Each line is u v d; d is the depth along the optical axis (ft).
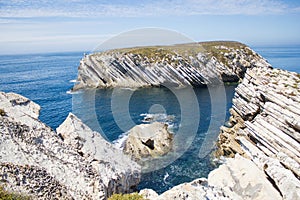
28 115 49.34
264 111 87.97
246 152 84.53
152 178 73.67
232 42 327.26
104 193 43.16
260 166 66.69
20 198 33.19
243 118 104.68
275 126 79.20
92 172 45.83
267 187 52.47
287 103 78.79
